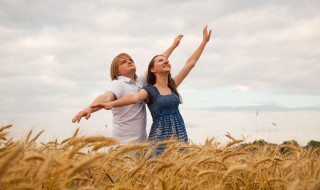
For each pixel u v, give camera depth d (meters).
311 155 4.09
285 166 3.55
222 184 3.12
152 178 3.03
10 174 2.14
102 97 5.37
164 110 5.39
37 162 2.31
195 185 2.89
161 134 5.30
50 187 2.17
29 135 3.15
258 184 3.28
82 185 2.75
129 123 5.49
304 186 2.48
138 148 2.98
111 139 2.79
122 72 5.81
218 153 3.93
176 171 2.99
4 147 2.68
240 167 2.96
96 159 2.21
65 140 3.25
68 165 2.22
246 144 4.39
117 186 2.61
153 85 5.67
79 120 4.54
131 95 5.12
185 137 5.46
